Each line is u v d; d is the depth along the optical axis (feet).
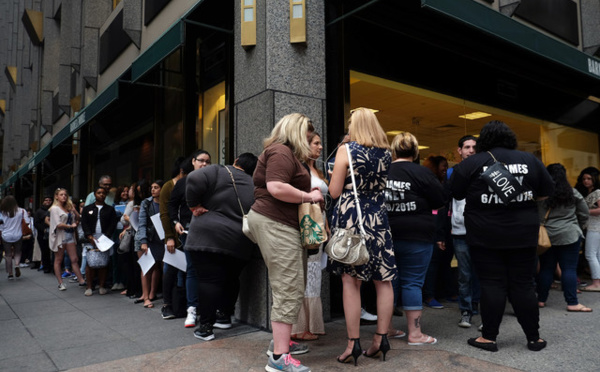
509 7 22.11
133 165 32.32
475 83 24.32
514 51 23.50
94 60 37.83
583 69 20.59
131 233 21.45
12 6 86.89
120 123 35.12
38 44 59.82
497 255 11.57
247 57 15.79
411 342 12.05
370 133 10.92
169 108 26.89
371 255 10.44
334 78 17.48
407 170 12.30
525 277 11.46
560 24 26.58
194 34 23.90
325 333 13.52
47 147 39.52
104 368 10.71
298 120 10.52
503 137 11.89
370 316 14.99
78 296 22.59
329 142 17.39
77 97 41.27
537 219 11.44
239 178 13.35
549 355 10.82
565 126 30.55
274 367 9.83
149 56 18.71
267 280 13.98
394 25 19.80
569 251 15.93
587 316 14.89
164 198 16.29
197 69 23.80
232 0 19.10
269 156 10.16
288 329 9.94
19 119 75.36
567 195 15.83
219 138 21.53
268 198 10.25
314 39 15.90
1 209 31.17
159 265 19.75
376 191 10.89
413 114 21.13
